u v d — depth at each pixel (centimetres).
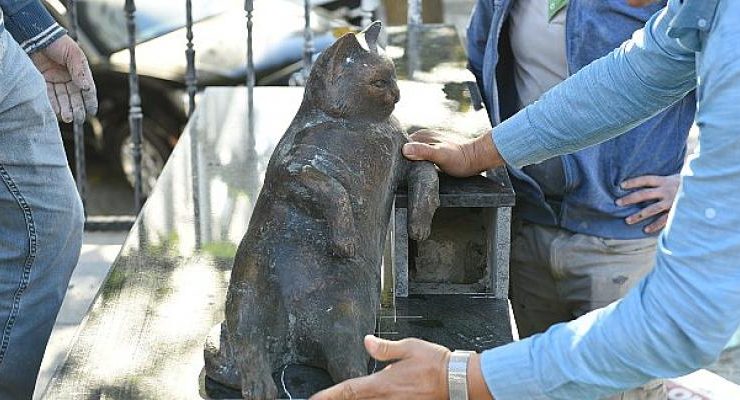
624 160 274
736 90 138
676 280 146
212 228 265
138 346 205
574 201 279
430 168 218
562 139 211
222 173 302
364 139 200
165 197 284
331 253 192
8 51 236
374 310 196
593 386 155
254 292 187
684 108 273
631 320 151
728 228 141
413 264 241
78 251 266
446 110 279
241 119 346
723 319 143
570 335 158
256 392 176
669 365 151
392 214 224
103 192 605
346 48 199
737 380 303
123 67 565
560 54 277
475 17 310
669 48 184
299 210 194
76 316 386
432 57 352
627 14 261
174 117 566
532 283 301
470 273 242
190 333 211
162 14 579
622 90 197
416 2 411
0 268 248
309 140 197
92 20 573
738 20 139
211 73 550
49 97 284
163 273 240
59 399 187
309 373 189
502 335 220
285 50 558
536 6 279
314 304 188
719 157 140
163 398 187
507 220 229
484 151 224
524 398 160
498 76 300
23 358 254
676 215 148
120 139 586
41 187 247
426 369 165
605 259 281
